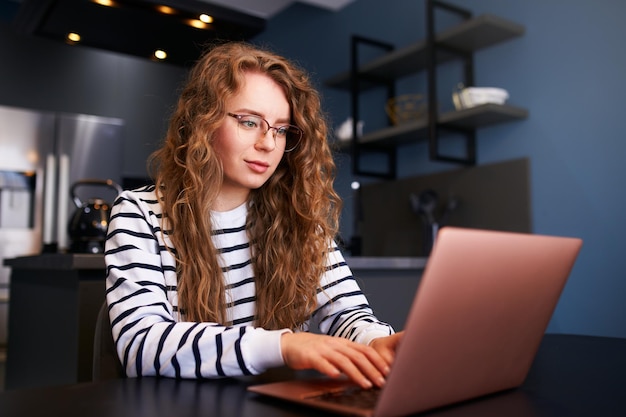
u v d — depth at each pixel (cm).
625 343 108
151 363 77
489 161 294
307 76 115
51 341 192
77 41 229
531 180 275
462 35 280
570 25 262
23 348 221
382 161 354
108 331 96
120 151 421
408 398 54
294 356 70
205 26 217
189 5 203
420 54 301
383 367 67
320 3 380
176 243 104
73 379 173
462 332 56
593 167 251
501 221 285
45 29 219
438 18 322
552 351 99
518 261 60
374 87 355
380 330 96
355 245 290
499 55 292
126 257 96
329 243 118
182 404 60
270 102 102
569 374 79
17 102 404
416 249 324
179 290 103
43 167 390
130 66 447
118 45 235
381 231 349
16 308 235
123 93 443
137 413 56
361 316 106
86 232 221
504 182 285
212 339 76
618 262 241
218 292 104
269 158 104
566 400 64
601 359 91
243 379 76
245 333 77
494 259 56
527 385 72
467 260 53
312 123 113
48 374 192
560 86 265
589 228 252
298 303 112
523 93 280
